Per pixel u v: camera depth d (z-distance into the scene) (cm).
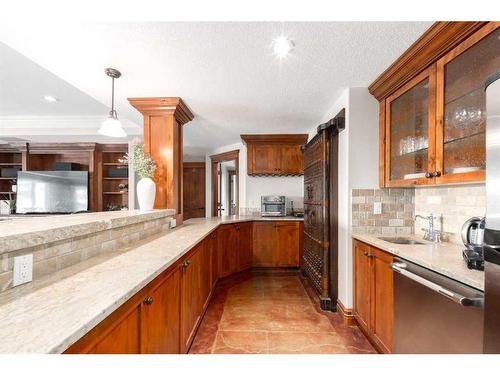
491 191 91
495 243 89
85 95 313
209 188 618
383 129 239
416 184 193
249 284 360
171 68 211
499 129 87
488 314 92
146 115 284
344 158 259
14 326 70
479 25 139
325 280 279
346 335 225
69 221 144
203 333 228
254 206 493
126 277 110
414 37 168
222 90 256
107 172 523
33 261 106
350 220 247
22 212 484
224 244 367
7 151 515
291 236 421
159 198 286
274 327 239
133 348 107
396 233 248
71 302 85
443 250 172
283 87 249
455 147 161
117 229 174
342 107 266
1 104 346
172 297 156
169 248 173
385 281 185
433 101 175
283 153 450
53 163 532
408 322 155
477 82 145
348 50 184
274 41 173
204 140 500
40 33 163
